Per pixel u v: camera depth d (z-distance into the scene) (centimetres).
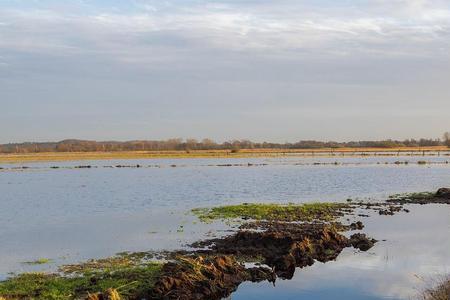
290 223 3909
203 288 2234
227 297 2220
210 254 2855
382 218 4209
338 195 6059
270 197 5888
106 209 4912
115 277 2383
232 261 2570
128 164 14650
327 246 3050
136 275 2405
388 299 2141
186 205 5178
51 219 4297
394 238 3378
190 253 2898
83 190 6919
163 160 17750
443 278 2328
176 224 3934
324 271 2597
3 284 2311
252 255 2855
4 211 4828
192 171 10962
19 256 2914
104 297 2002
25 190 6956
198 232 3575
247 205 4875
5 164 14525
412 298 2119
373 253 2952
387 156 18288
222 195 6150
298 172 10138
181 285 2227
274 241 2995
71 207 5097
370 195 6012
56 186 7556
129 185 7681
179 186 7450
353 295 2209
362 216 4312
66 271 2547
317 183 7712
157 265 2589
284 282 2419
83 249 3072
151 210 4800
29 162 16062
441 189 5775
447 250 3008
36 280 2369
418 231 3625
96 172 10856
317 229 3553
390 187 7025
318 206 4834
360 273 2545
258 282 2427
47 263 2725
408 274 2497
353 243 3167
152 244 3184
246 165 13075
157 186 7481
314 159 16312
